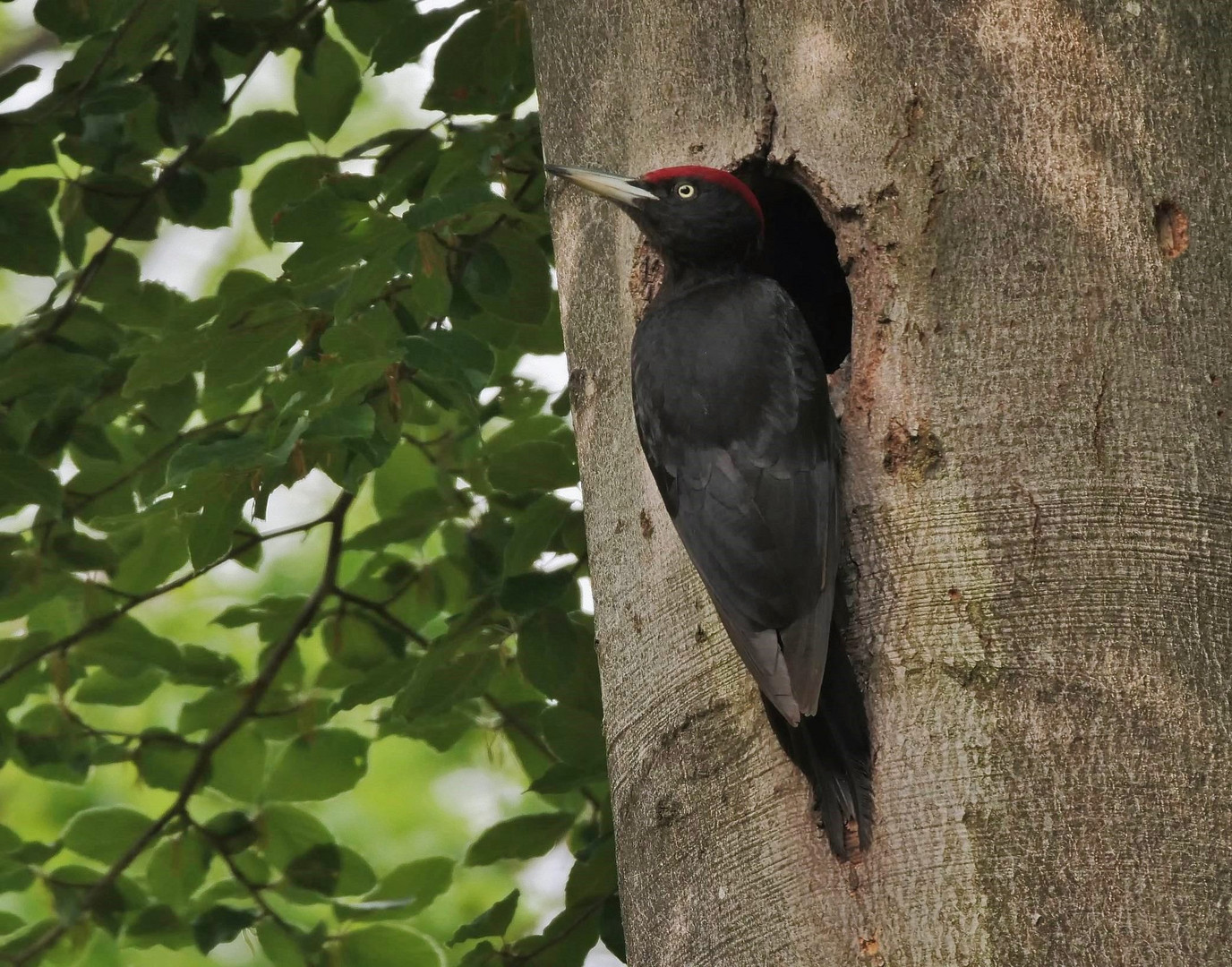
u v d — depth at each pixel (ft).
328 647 42.47
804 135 26.48
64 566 42.04
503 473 37.78
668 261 28.48
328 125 40.83
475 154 38.06
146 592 41.86
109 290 41.88
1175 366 24.43
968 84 25.75
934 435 24.27
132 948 44.39
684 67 28.04
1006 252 24.94
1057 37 25.89
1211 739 22.49
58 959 42.93
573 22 30.04
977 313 24.72
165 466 40.93
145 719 59.00
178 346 34.68
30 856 41.88
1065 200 25.12
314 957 39.65
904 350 24.82
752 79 27.32
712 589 24.11
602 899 37.22
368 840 57.26
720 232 27.68
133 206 40.93
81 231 41.42
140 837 42.11
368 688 39.17
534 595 36.37
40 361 39.42
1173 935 21.35
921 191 25.44
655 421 25.98
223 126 41.24
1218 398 24.43
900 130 25.79
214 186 41.37
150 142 41.70
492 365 31.78
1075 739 22.33
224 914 39.60
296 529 41.52
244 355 35.35
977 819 22.07
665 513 26.40
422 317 38.88
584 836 40.22
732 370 25.66
